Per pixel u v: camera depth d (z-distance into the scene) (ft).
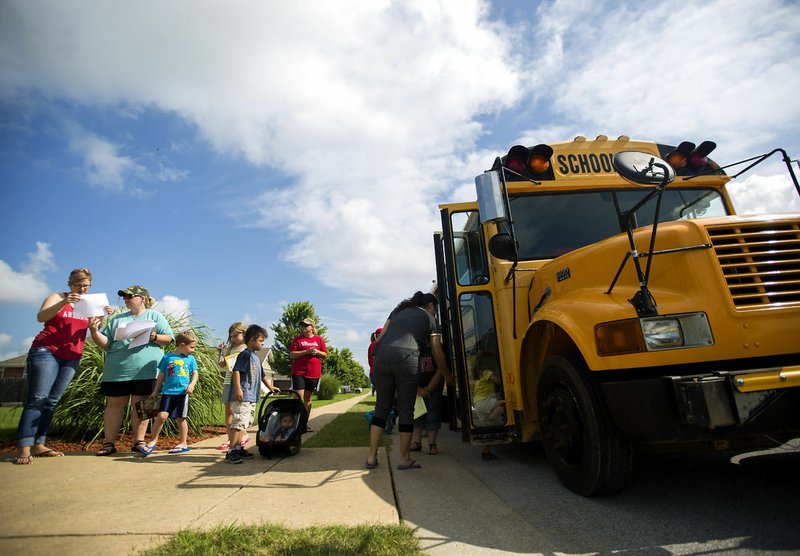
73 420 19.26
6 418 26.61
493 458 14.39
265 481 11.76
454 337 13.65
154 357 16.81
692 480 10.46
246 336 15.65
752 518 8.07
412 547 7.13
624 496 9.65
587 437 9.39
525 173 13.98
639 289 8.98
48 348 15.20
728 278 8.39
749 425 7.64
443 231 14.37
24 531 8.09
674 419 7.98
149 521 8.59
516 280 13.04
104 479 12.11
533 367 12.15
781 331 8.05
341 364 191.93
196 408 21.34
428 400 16.51
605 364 8.55
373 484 11.34
